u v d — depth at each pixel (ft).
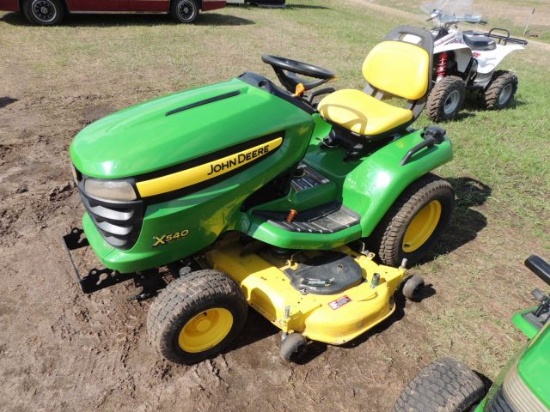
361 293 9.45
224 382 8.71
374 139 11.10
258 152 8.64
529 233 13.76
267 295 9.07
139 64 25.79
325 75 9.77
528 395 5.37
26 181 14.24
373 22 50.67
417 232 12.06
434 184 11.20
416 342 9.81
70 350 9.12
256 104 8.84
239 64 27.43
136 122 8.20
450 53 22.79
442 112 21.11
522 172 17.08
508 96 24.57
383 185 10.36
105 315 9.94
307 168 11.05
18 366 8.72
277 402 8.41
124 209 7.63
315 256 10.12
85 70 24.20
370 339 9.80
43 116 18.62
